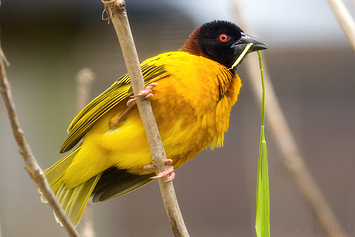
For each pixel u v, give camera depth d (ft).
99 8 36.70
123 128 20.06
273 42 38.63
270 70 40.24
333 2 19.07
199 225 41.52
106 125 20.57
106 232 39.88
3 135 37.86
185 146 21.16
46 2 35.76
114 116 20.40
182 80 19.65
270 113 26.78
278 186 40.60
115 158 21.20
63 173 22.26
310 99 41.24
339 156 41.27
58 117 36.81
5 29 35.68
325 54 39.34
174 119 19.98
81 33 36.86
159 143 17.52
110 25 36.99
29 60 36.70
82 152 21.21
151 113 17.44
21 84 36.78
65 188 22.58
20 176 38.19
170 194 17.69
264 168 16.43
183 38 36.19
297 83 40.81
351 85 40.57
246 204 41.60
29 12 35.68
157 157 17.49
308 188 27.43
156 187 41.04
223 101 21.16
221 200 41.75
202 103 20.04
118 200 40.73
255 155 41.91
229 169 42.04
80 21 36.68
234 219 41.52
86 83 25.80
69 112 36.91
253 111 42.37
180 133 20.40
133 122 19.94
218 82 20.72
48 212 38.24
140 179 23.61
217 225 41.50
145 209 40.63
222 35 23.15
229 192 41.88
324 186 40.98
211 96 20.33
